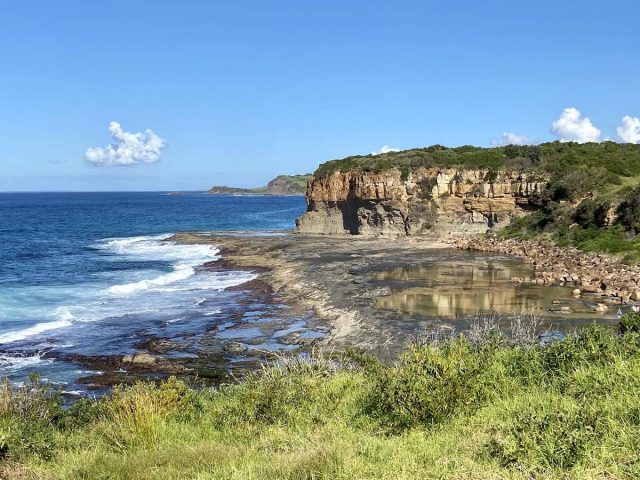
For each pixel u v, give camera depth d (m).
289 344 20.30
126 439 8.64
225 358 19.20
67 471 7.34
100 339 21.94
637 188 42.44
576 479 5.59
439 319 21.97
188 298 29.94
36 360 19.48
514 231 51.56
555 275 31.22
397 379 9.26
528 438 6.39
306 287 30.48
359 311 23.95
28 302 29.38
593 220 44.50
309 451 7.08
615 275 30.05
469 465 6.24
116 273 40.03
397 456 6.71
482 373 9.52
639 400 7.29
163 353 19.95
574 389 8.33
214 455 7.50
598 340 10.49
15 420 8.84
